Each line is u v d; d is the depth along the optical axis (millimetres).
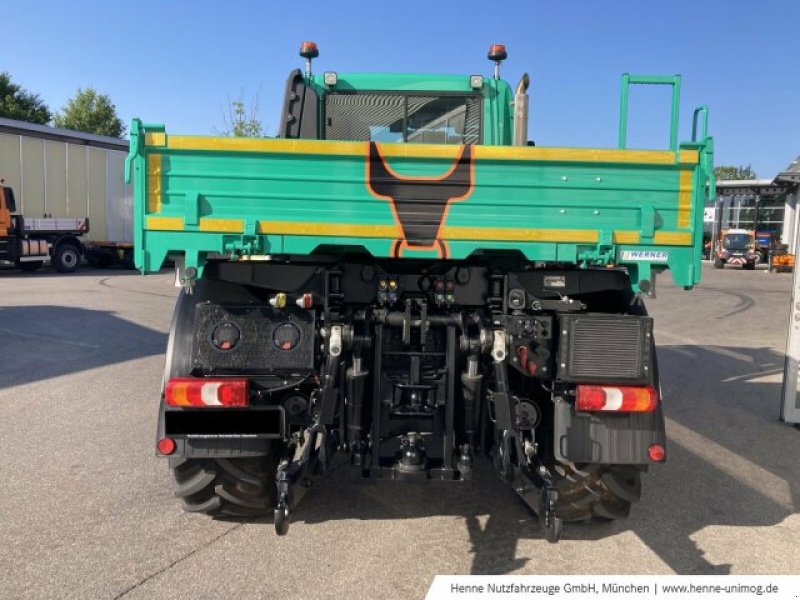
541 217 3170
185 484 3498
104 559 3312
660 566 3383
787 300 18188
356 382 3441
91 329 10445
